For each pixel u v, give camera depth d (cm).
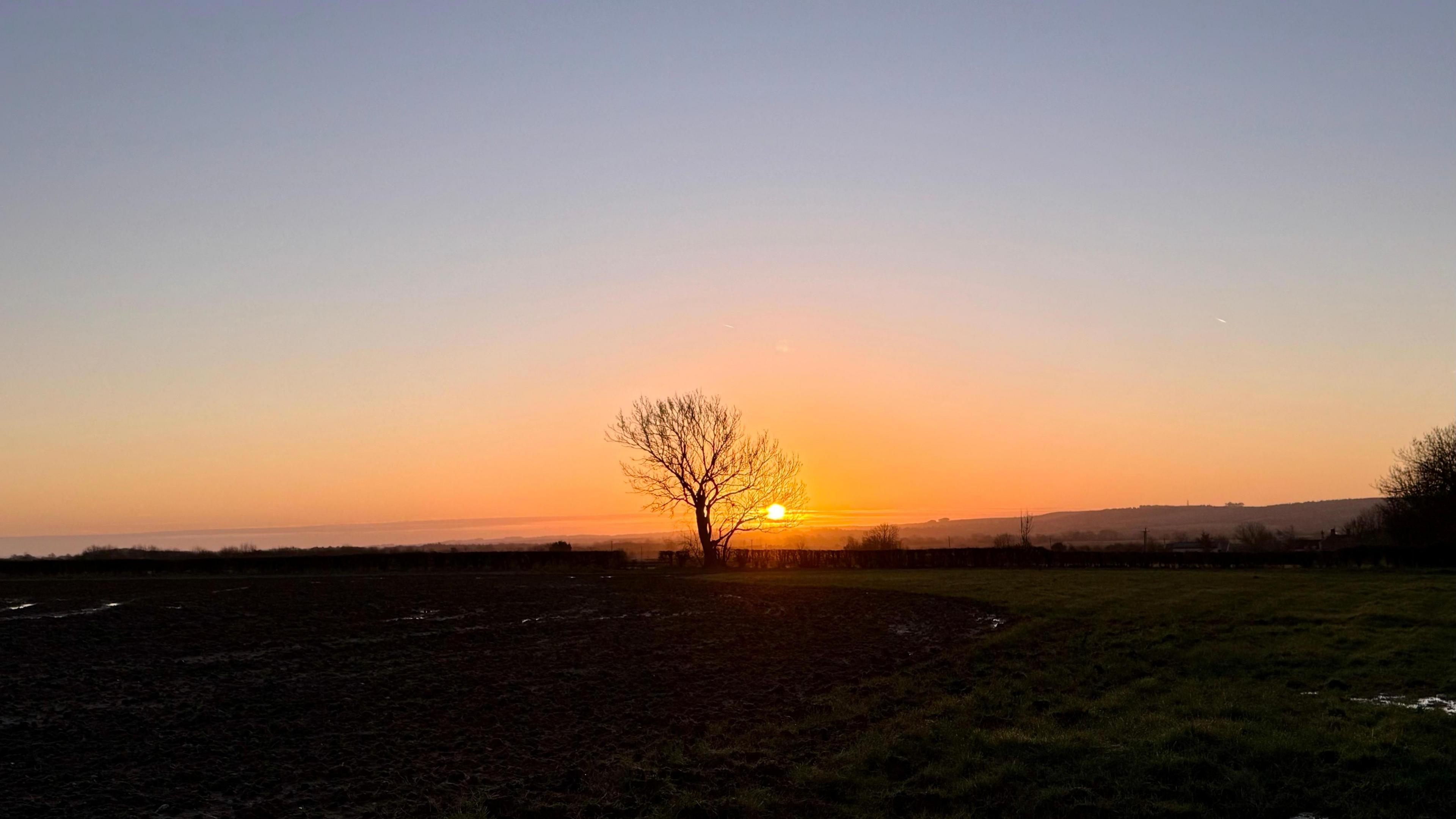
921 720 1762
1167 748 1492
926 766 1491
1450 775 1312
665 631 3059
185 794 1405
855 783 1423
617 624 3266
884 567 6525
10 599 4253
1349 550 5325
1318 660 2130
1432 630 2405
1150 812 1265
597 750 1628
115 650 2720
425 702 2017
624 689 2144
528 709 1944
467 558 6812
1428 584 3588
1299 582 3962
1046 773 1422
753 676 2273
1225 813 1259
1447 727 1514
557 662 2495
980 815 1282
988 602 3566
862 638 2836
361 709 1956
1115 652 2369
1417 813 1218
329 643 2858
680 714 1888
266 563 6531
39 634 3036
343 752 1630
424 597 4312
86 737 1738
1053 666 2250
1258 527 10681
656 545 12150
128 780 1473
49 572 6188
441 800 1363
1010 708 1841
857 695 2041
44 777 1491
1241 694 1847
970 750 1545
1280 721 1628
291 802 1363
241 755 1617
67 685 2209
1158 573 4950
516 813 1310
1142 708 1780
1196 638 2494
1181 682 2003
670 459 7181
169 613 3634
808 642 2781
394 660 2538
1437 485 5738
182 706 1986
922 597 3894
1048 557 6222
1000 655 2434
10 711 1950
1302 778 1352
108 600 4166
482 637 2972
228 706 1991
